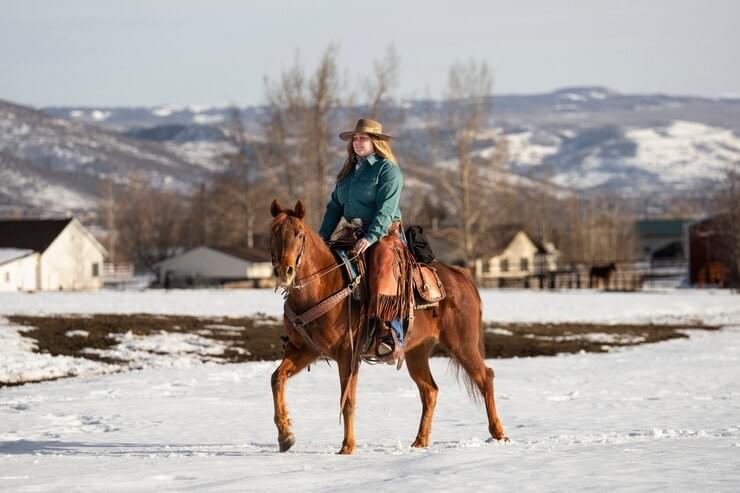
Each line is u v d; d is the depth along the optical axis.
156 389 18.98
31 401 16.98
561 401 17.09
